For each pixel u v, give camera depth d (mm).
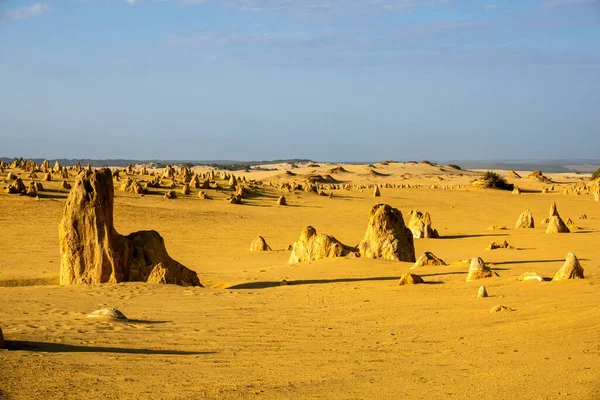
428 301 20469
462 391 10891
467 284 23234
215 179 117438
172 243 53062
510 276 24125
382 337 15719
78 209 28297
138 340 15188
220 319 18672
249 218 71688
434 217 79375
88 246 28250
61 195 74688
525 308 17297
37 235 54094
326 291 24516
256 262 42062
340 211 82625
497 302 18828
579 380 11070
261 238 48969
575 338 13805
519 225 62219
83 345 14281
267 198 91812
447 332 15820
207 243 53500
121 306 21438
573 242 45938
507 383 11188
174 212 71188
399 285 24344
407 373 12203
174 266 29156
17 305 21141
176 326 17312
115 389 10836
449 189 122938
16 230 55719
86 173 28625
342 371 12422
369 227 37250
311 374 12195
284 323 17938
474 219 77312
